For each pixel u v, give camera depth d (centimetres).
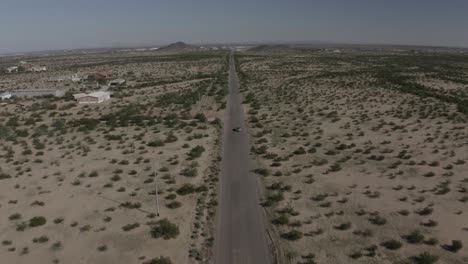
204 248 2702
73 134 6194
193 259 2562
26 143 5684
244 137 5841
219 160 4694
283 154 4884
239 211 3266
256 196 3581
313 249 2636
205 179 4053
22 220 3219
